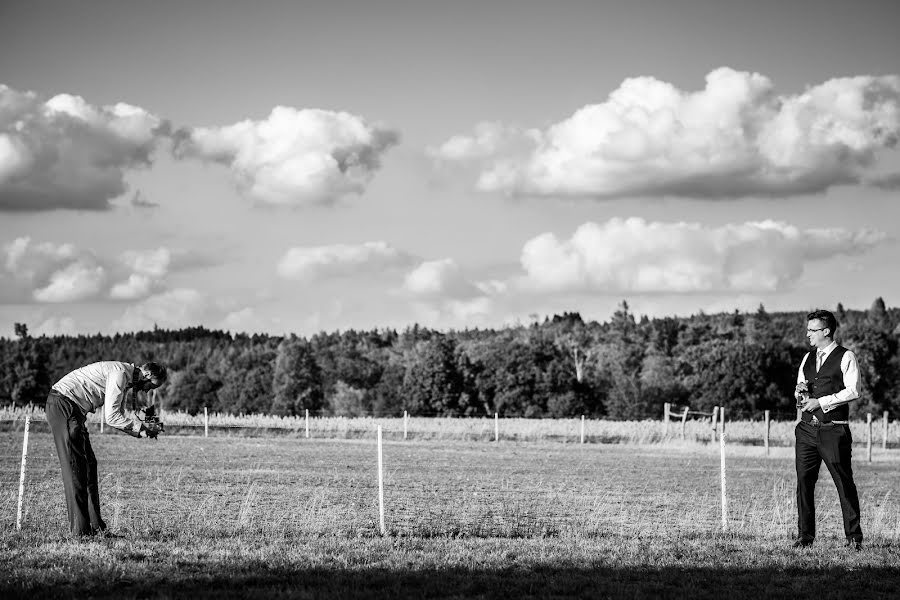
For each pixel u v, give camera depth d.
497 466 27.69
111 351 185.25
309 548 10.32
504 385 93.50
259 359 125.19
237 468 24.30
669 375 91.69
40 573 8.52
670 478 24.95
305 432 45.56
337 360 123.31
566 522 14.86
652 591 8.56
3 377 113.94
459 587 8.49
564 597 8.30
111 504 15.73
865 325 94.88
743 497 20.20
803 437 11.27
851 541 11.14
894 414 92.12
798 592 8.57
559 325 175.25
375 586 8.53
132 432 10.92
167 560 9.30
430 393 95.00
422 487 20.44
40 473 20.72
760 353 87.75
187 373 123.75
